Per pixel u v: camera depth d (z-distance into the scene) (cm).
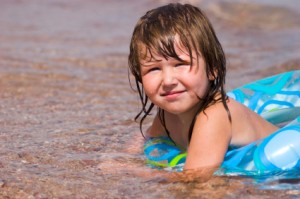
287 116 709
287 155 534
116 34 1636
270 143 548
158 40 532
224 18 1864
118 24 1828
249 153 548
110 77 1095
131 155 612
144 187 501
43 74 1105
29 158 591
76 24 1820
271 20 1792
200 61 539
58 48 1397
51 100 898
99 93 958
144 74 546
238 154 549
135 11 2108
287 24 1742
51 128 722
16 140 661
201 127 552
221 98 564
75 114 807
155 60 534
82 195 485
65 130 712
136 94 949
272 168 529
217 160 542
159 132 651
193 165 542
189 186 497
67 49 1386
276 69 1116
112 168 564
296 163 530
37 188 502
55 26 1769
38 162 579
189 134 577
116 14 2045
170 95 536
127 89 990
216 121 552
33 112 815
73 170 555
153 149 612
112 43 1488
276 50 1359
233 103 589
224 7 1969
